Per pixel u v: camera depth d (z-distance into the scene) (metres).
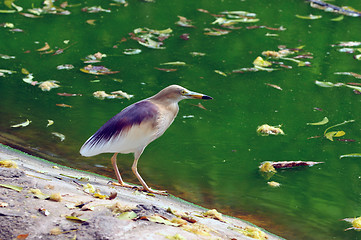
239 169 9.91
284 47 15.89
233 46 15.96
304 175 9.84
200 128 11.41
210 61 14.84
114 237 4.96
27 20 17.06
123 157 10.01
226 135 11.17
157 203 7.24
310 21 18.19
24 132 10.52
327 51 15.85
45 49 14.98
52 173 7.87
